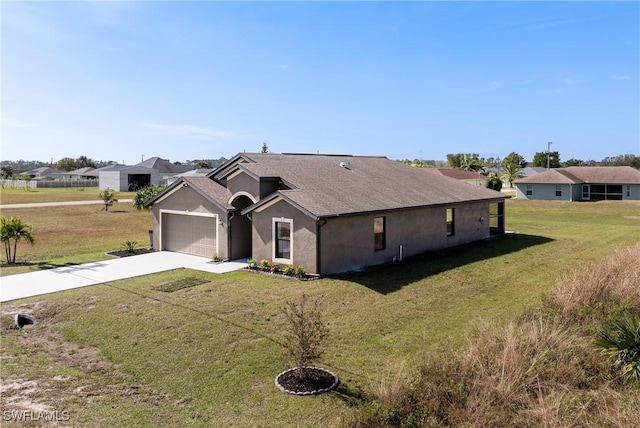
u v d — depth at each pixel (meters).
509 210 47.84
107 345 11.43
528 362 9.32
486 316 13.68
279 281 16.50
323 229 17.08
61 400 8.93
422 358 10.65
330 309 13.72
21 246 24.73
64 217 36.53
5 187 80.75
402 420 7.85
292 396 9.09
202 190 20.86
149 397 9.12
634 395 8.48
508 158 97.19
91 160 150.00
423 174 28.09
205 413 8.56
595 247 24.92
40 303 14.15
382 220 19.91
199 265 19.36
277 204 18.03
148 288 15.67
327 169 23.00
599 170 59.84
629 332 10.02
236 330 12.09
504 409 8.05
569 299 12.96
